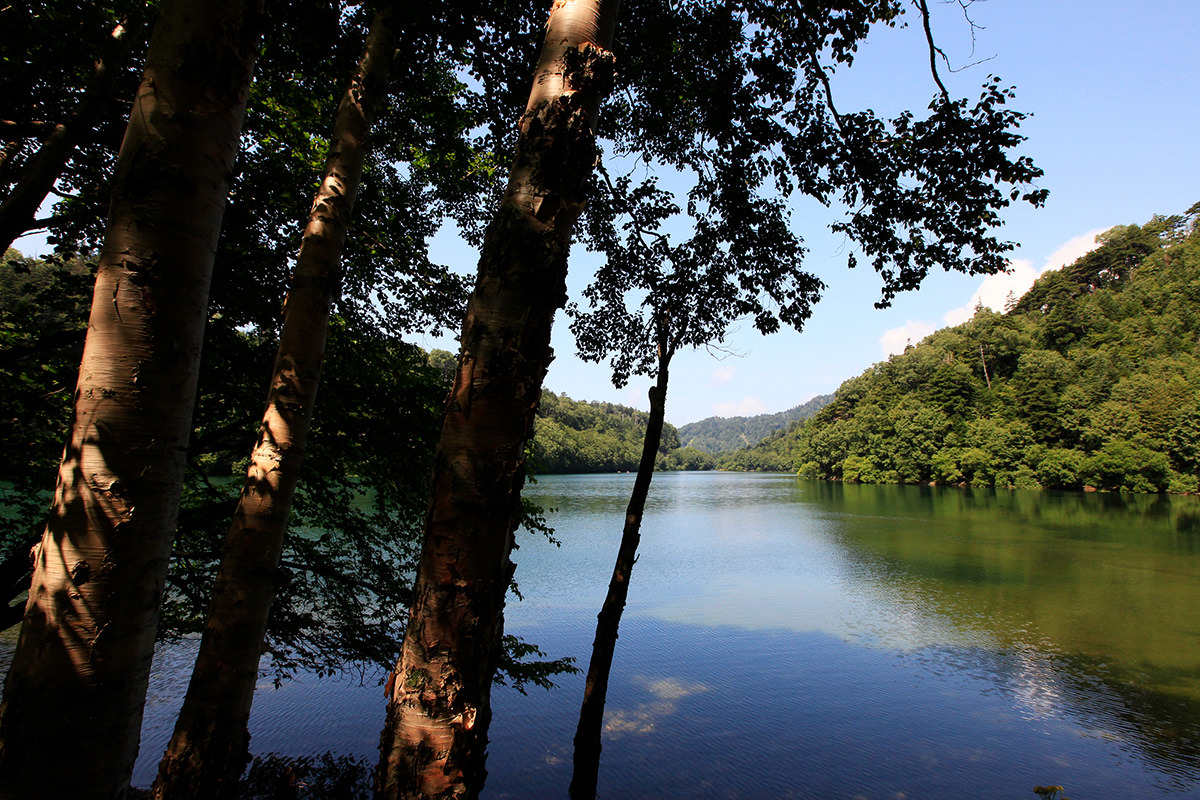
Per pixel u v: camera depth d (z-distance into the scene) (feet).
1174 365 191.42
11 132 16.72
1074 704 34.47
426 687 5.63
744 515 137.28
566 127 6.64
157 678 32.58
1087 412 185.88
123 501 5.52
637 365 23.00
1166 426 168.45
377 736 27.27
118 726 5.46
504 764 26.45
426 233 25.35
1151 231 336.49
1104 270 329.52
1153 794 25.52
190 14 6.29
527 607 54.08
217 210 6.48
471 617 5.75
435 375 25.71
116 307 5.72
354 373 23.09
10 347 18.49
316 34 15.72
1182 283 259.80
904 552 82.89
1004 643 45.16
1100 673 39.24
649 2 17.06
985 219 17.29
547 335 6.47
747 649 43.50
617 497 178.70
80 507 5.44
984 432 200.64
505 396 6.09
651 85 18.97
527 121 6.81
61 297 18.85
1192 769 27.40
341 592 23.52
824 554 83.20
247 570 10.11
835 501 169.17
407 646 5.87
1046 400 197.26
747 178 19.79
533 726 30.40
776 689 35.91
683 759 27.53
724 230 21.06
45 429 19.12
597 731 15.99
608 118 20.27
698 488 262.06
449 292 24.61
